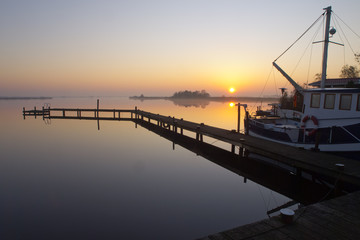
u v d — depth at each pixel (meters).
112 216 8.66
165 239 7.29
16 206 9.43
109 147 20.22
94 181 12.23
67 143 21.86
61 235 7.44
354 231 4.16
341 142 10.40
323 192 9.14
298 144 12.30
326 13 12.87
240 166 12.55
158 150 19.06
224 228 7.97
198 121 38.19
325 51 13.05
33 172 13.68
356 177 6.95
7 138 24.12
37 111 43.62
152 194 10.68
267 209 9.41
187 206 9.47
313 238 3.92
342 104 10.68
